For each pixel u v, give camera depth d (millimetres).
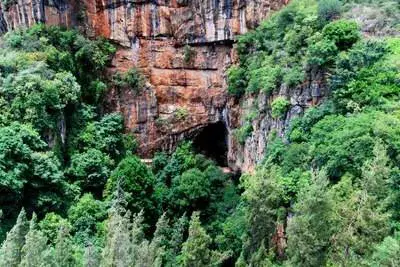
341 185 25453
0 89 40375
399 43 34375
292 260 21781
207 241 28969
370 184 20984
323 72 35719
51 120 41594
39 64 42500
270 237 30594
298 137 34812
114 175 42906
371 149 27438
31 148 38625
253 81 43312
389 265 18781
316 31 38281
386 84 32094
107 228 33750
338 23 35562
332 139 30266
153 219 43344
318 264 20938
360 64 33750
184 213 41219
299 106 37000
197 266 28391
